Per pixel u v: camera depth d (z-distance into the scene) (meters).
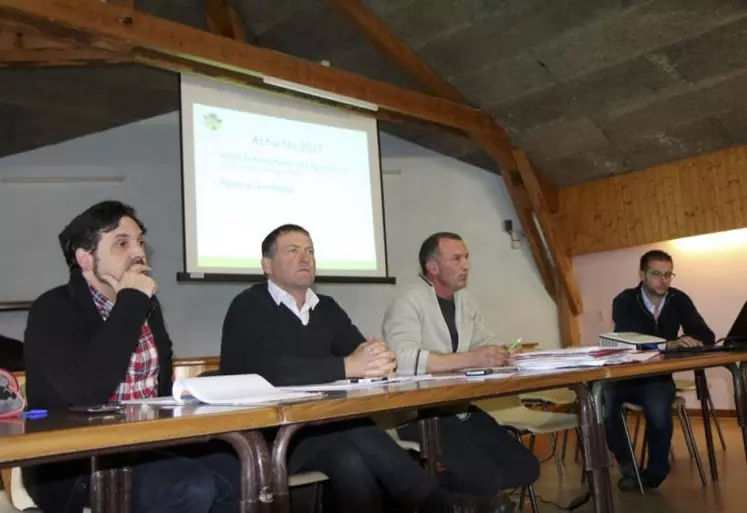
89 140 5.32
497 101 5.62
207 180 4.37
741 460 3.47
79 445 0.82
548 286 6.53
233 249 4.43
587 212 6.22
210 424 0.94
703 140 5.26
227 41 4.15
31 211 5.11
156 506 1.29
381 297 5.93
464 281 2.43
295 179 4.79
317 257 4.78
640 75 4.90
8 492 1.43
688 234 5.49
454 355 2.00
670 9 4.32
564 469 3.53
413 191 6.22
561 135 5.74
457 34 5.03
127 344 1.29
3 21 3.37
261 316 1.88
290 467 1.61
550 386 1.51
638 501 2.72
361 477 1.56
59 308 1.39
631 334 2.52
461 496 1.53
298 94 4.66
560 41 4.82
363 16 5.00
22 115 4.81
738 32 4.33
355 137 5.15
